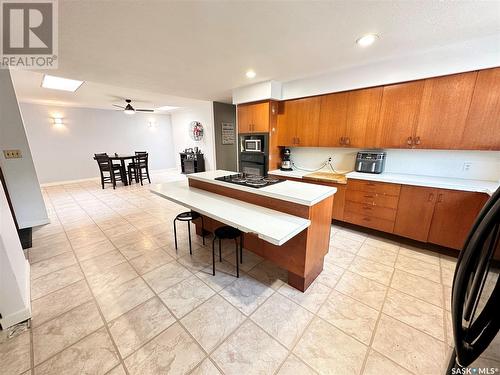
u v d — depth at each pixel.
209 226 2.84
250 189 2.08
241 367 1.30
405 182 2.59
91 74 2.94
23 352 1.39
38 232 3.17
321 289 1.96
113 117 7.29
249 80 3.43
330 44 2.13
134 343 1.46
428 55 2.35
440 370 1.28
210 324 1.60
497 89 2.10
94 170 7.09
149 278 2.13
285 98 3.69
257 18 1.65
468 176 2.61
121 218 3.74
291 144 3.82
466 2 1.47
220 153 6.18
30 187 3.29
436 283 2.03
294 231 1.51
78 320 1.64
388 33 1.92
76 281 2.08
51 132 6.20
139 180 7.00
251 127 4.03
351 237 2.98
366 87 2.85
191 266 2.33
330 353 1.39
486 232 0.55
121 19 1.63
